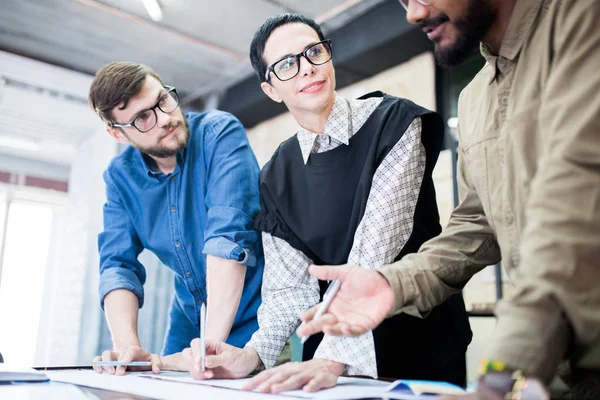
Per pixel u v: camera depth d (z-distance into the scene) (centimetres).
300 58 115
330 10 313
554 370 49
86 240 362
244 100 392
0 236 415
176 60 377
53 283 424
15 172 428
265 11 316
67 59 375
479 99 87
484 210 86
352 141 115
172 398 67
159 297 366
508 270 78
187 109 437
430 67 301
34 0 304
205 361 91
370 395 67
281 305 111
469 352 251
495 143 80
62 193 443
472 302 265
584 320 49
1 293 410
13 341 410
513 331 50
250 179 129
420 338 109
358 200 108
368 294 78
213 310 115
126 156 142
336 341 89
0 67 342
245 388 76
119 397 70
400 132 107
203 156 134
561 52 62
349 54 317
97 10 314
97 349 343
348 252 110
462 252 88
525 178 72
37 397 69
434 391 62
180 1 305
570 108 56
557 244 50
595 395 59
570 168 53
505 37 75
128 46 357
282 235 117
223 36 344
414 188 107
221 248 116
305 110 117
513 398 45
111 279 130
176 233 135
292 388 74
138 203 139
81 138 397
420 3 76
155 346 360
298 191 119
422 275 82
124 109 125
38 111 360
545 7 72
